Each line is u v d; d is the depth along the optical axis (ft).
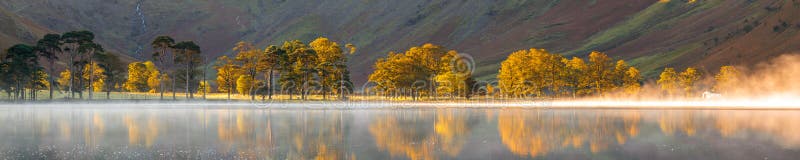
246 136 201.05
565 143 177.78
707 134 200.64
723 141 180.55
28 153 160.66
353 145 176.14
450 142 182.19
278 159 150.51
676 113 325.01
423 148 168.76
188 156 154.81
